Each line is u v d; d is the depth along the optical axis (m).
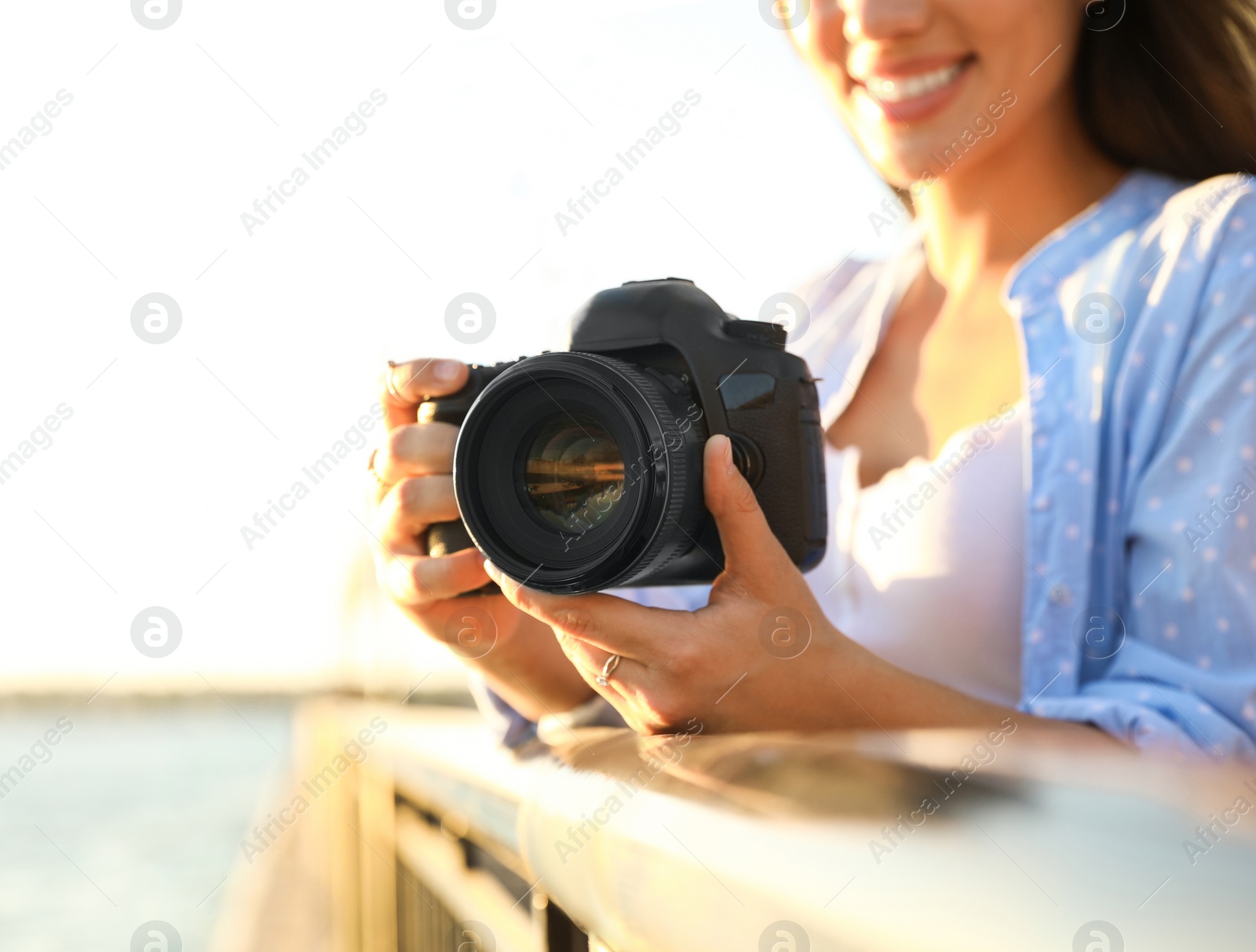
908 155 1.44
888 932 0.16
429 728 1.52
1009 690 1.34
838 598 1.51
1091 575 1.21
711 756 0.43
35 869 9.64
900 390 1.58
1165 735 0.89
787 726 0.99
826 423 1.62
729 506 0.96
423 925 1.42
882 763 0.30
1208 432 1.10
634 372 1.02
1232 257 1.14
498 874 0.93
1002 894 0.15
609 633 0.98
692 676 0.97
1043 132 1.47
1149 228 1.29
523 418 1.01
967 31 1.36
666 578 1.14
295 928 2.07
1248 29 1.39
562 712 1.30
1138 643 1.11
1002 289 1.49
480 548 1.02
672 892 0.31
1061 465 1.25
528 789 0.66
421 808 1.43
